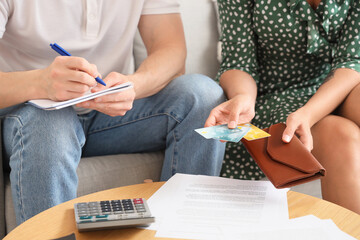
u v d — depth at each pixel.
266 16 1.77
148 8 1.76
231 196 1.02
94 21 1.61
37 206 1.21
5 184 1.40
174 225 0.90
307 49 1.73
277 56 1.87
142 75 1.53
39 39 1.53
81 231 0.87
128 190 1.07
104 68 1.68
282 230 0.87
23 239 0.85
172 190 1.05
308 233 0.86
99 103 1.32
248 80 1.75
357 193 1.25
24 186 1.22
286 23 1.75
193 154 1.49
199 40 2.17
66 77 1.23
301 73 1.86
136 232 0.88
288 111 1.66
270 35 1.81
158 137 1.59
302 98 1.74
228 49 1.88
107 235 0.87
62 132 1.24
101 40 1.65
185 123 1.49
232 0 1.83
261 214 0.94
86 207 0.91
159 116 1.55
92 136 1.64
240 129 1.20
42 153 1.21
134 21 1.70
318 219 0.91
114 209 0.90
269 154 1.11
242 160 1.81
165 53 1.67
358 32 1.68
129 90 1.37
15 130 1.27
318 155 1.38
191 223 0.91
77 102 1.19
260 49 1.92
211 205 0.98
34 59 1.58
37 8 1.51
